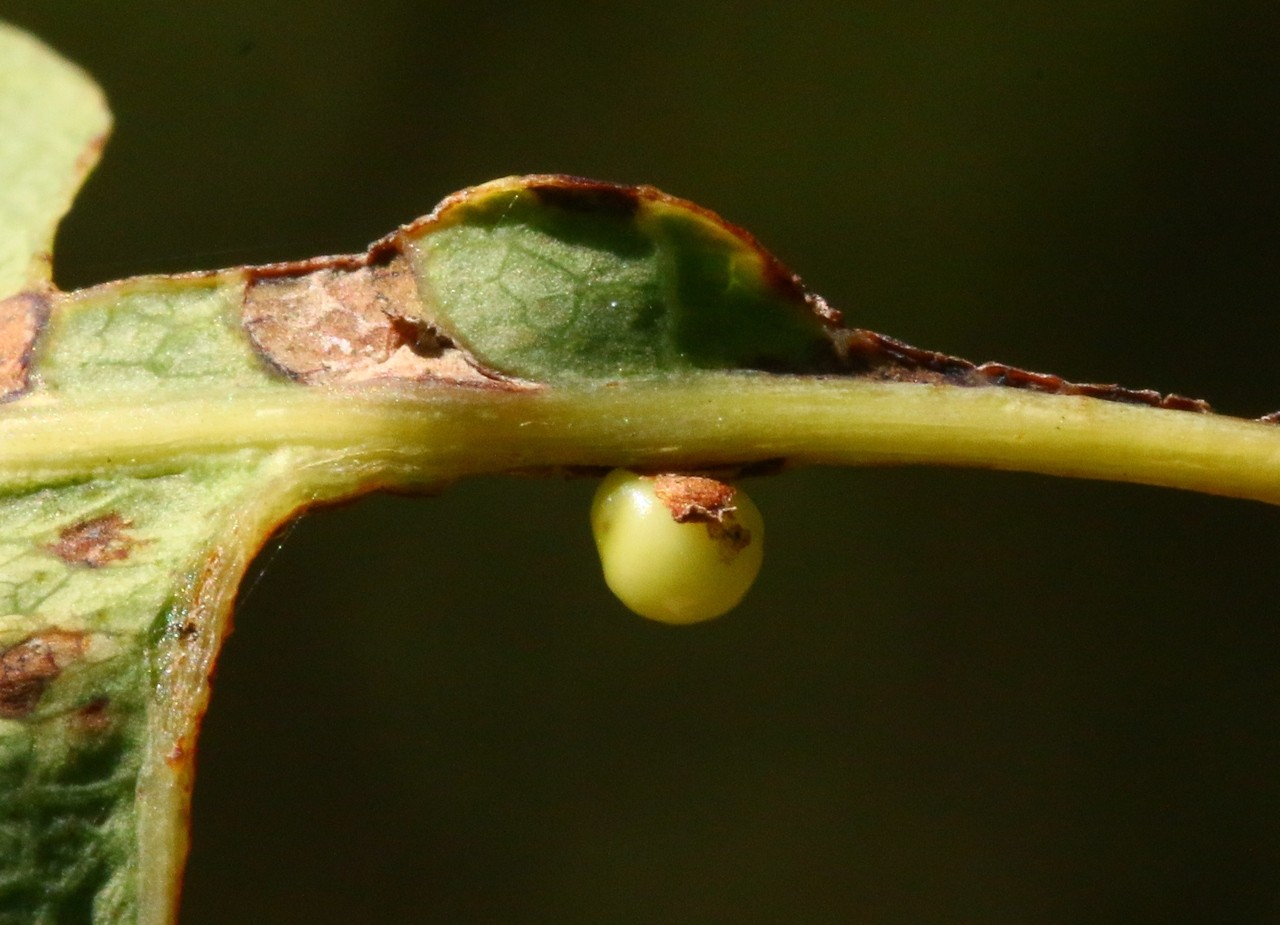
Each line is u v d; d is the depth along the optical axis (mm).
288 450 151
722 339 151
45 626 149
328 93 211
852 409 151
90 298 153
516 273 151
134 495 151
